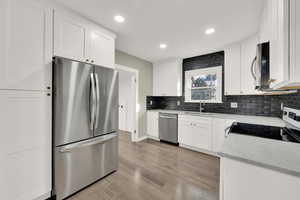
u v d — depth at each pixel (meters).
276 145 1.00
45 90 1.47
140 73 3.78
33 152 1.39
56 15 1.54
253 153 0.86
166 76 3.88
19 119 1.31
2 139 1.22
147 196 1.64
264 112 2.66
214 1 1.51
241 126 1.70
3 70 1.22
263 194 0.75
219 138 2.67
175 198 1.61
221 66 3.17
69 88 1.57
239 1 1.51
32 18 1.37
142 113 3.89
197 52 3.24
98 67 1.87
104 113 1.96
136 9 1.66
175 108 4.04
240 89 2.51
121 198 1.60
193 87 3.68
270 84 1.16
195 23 1.96
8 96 1.25
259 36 1.99
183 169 2.25
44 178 1.47
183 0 1.50
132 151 3.02
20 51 1.30
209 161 2.54
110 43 2.14
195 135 3.02
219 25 2.01
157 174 2.10
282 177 0.70
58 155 1.52
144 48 2.98
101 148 1.94
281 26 0.75
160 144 3.49
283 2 0.69
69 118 1.58
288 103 2.05
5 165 1.24
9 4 1.24
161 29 2.14
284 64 0.69
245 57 2.42
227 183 0.88
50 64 1.50
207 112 3.41
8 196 1.25
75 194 1.66
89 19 1.87
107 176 2.04
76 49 1.72
